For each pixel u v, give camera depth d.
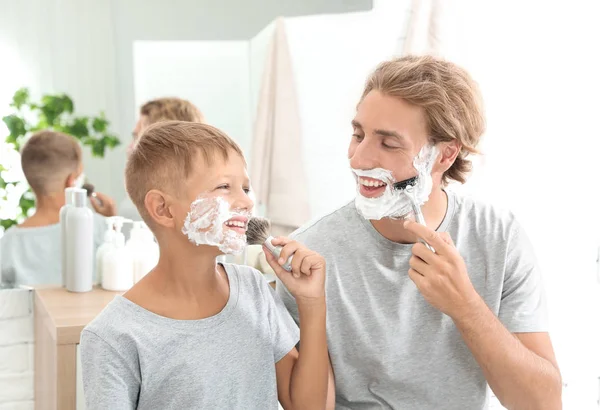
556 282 2.02
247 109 1.68
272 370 1.04
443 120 1.05
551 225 2.00
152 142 0.99
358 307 1.12
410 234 1.10
